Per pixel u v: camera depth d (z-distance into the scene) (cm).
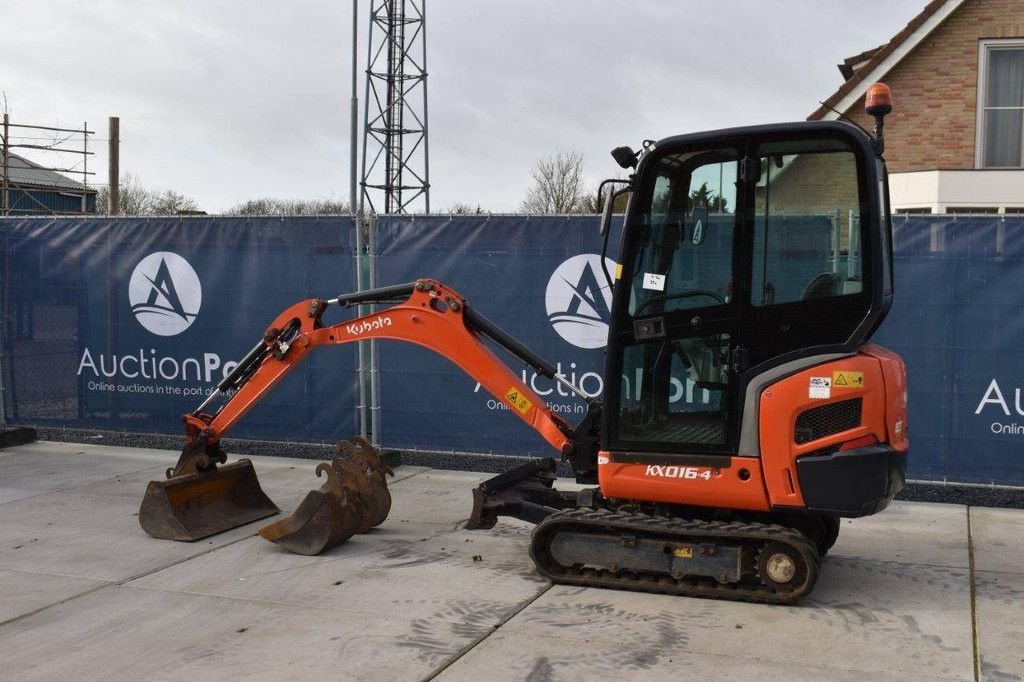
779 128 523
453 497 808
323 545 627
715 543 537
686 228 543
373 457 689
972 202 1561
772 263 527
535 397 638
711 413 537
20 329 1048
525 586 565
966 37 1570
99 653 466
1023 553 639
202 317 980
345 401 939
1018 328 772
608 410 557
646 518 550
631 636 486
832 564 612
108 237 1007
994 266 773
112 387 1020
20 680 434
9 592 559
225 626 502
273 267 954
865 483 507
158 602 540
